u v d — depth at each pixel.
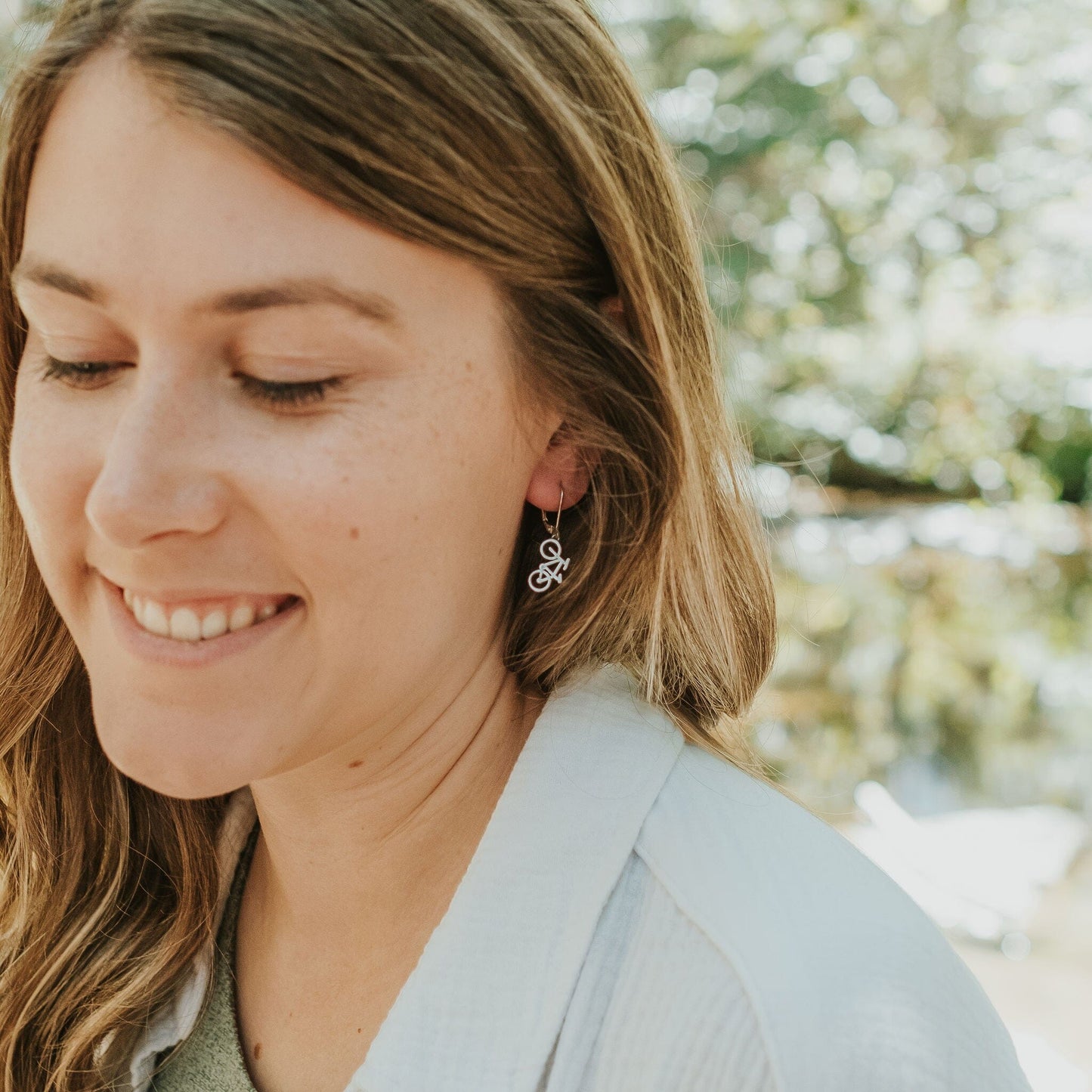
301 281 0.95
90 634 1.11
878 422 10.02
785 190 8.60
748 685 1.40
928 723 7.49
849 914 1.03
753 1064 0.96
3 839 1.58
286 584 1.03
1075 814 6.29
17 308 1.25
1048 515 10.06
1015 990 4.68
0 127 1.08
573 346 1.12
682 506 1.25
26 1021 1.44
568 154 1.08
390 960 1.24
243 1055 1.34
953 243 9.98
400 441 1.01
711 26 7.89
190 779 1.05
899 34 8.94
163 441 0.97
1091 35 9.41
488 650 1.23
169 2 0.94
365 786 1.21
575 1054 1.05
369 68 0.95
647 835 1.12
